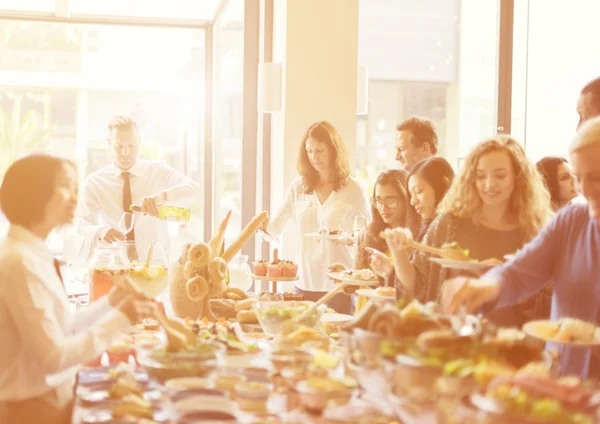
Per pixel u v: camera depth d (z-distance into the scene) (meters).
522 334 1.70
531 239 2.44
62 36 7.16
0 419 1.90
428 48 6.14
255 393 1.60
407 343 1.46
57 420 1.98
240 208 6.05
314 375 1.66
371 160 6.17
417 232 3.07
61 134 7.24
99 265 2.79
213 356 1.89
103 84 7.28
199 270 2.66
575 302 2.08
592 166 1.82
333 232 3.92
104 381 1.87
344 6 5.04
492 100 6.13
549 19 5.88
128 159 4.88
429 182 2.81
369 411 1.47
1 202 1.92
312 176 4.26
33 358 1.82
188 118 7.33
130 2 6.82
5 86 7.08
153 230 4.88
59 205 1.94
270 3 5.66
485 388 1.37
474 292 2.00
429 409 1.30
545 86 5.94
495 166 2.41
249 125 5.96
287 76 5.03
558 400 1.27
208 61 7.27
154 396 1.77
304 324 2.34
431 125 3.97
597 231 2.05
